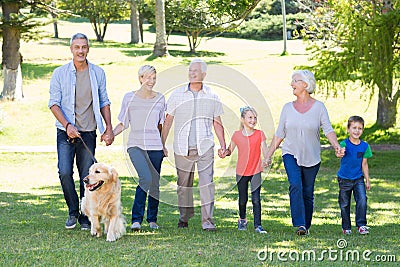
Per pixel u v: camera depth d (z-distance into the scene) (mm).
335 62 19344
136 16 50750
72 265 6227
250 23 57000
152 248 7133
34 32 27703
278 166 18422
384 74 17719
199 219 9852
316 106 8359
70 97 8250
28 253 6773
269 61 40188
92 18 51594
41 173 17797
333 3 20203
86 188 7844
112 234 7582
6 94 28188
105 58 40156
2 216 9734
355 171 8617
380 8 18453
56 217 9742
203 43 51000
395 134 23859
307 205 8492
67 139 8305
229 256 6754
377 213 10930
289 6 57906
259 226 8562
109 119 8555
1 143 23375
